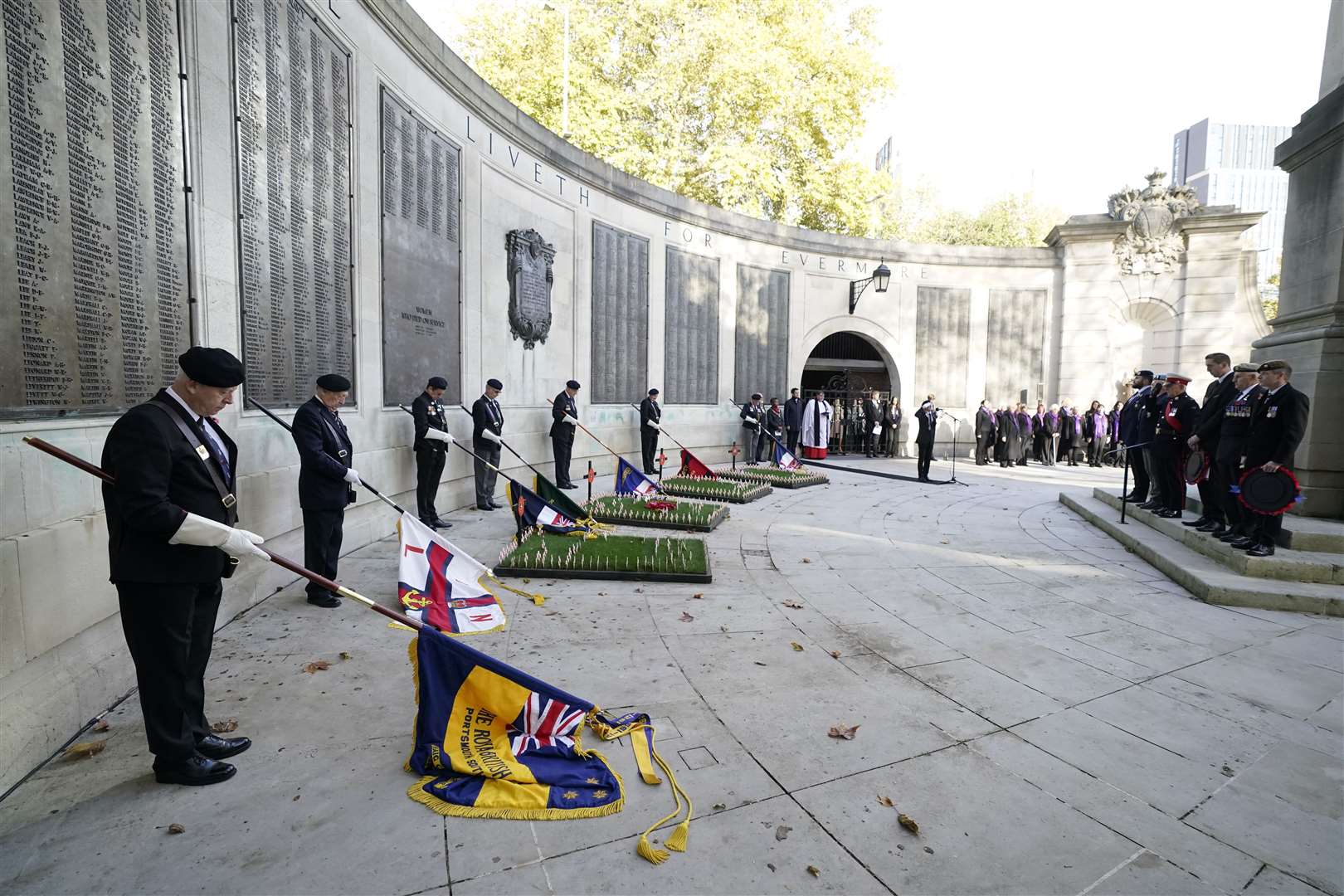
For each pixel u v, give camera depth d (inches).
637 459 510.6
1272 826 97.5
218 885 79.9
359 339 257.3
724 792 102.1
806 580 225.0
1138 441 319.0
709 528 298.0
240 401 183.5
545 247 404.5
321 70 229.9
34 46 110.0
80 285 122.2
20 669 105.0
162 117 148.7
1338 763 115.3
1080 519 353.7
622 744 115.3
